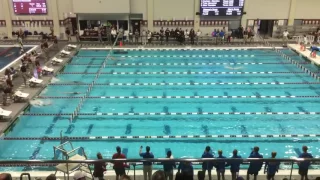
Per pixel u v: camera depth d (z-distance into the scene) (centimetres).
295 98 1515
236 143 1159
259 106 1435
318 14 2534
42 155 1083
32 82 1584
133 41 2491
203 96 1538
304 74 1822
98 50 2298
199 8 2497
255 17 2538
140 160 505
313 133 1220
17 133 1217
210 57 2141
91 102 1477
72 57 2103
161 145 1148
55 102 1472
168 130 1245
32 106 1425
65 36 2558
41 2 2472
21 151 1105
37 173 884
